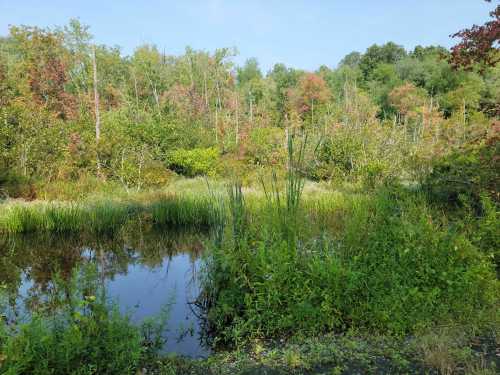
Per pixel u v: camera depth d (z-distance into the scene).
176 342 4.54
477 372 3.11
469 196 7.51
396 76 61.03
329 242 5.23
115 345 3.47
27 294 6.04
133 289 6.49
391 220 5.09
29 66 28.59
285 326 4.36
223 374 3.56
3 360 3.05
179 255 8.92
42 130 15.90
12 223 10.20
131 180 16.12
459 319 4.05
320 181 17.16
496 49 6.74
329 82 61.53
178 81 44.75
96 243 9.90
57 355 3.29
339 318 4.35
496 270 5.07
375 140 18.16
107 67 38.09
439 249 4.66
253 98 46.50
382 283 4.43
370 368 3.41
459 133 17.11
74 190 14.02
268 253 4.76
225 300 4.86
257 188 13.90
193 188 16.20
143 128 21.59
